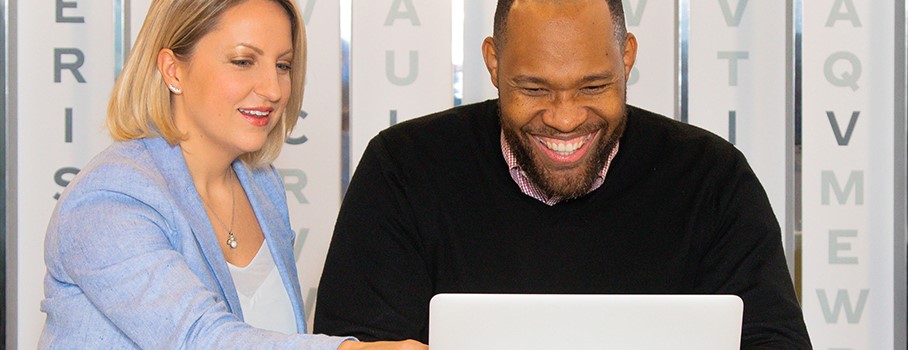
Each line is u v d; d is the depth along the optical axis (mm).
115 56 2994
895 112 3070
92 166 1782
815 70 3127
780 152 3137
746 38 3131
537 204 2059
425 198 2053
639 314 1361
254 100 1846
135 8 3070
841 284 3166
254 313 1924
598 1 1887
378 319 1940
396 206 2035
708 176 2080
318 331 1970
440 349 1382
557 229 2049
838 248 3156
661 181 2082
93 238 1669
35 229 3109
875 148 3141
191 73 1841
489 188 2068
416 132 2139
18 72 3092
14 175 3027
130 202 1716
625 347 1366
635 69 3121
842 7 3119
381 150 2096
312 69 3111
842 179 3143
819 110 3133
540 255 2041
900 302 3062
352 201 2047
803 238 3156
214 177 1939
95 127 3111
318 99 3117
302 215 3127
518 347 1370
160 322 1614
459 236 2049
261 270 1968
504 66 1921
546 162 1961
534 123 1918
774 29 3127
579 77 1855
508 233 2047
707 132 2176
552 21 1854
